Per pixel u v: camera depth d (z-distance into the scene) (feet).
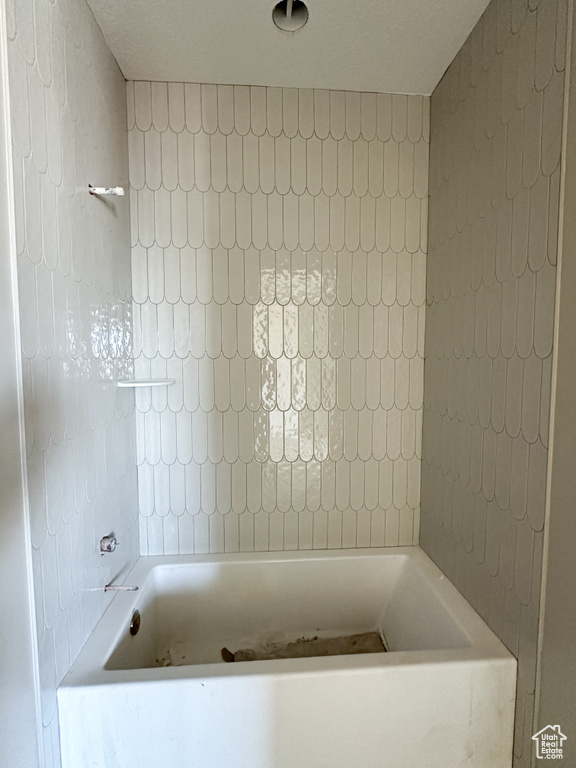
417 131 4.85
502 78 3.36
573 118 2.59
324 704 3.08
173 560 4.86
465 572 4.04
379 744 3.15
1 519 2.37
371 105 4.78
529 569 3.07
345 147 4.79
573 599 2.65
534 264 2.98
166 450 4.89
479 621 3.70
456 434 4.22
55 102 2.84
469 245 3.93
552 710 2.85
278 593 4.94
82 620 3.30
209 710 3.01
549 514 2.86
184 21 3.70
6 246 2.28
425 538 5.02
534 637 3.01
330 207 4.83
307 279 4.86
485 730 3.23
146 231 4.66
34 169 2.54
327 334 4.93
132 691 2.95
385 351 5.01
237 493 5.01
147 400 4.82
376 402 5.05
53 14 2.82
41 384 2.61
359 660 3.21
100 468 3.67
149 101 4.57
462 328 4.08
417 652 3.30
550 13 2.78
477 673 3.18
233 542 5.06
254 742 3.05
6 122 2.26
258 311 4.84
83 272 3.29
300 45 4.02
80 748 2.95
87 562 3.39
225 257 4.76
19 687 2.52
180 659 4.66
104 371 3.77
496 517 3.51
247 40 3.95
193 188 4.68
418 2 3.52
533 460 3.02
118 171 4.24
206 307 4.79
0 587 2.40
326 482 5.08
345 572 4.99
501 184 3.39
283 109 4.70
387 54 4.16
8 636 2.45
